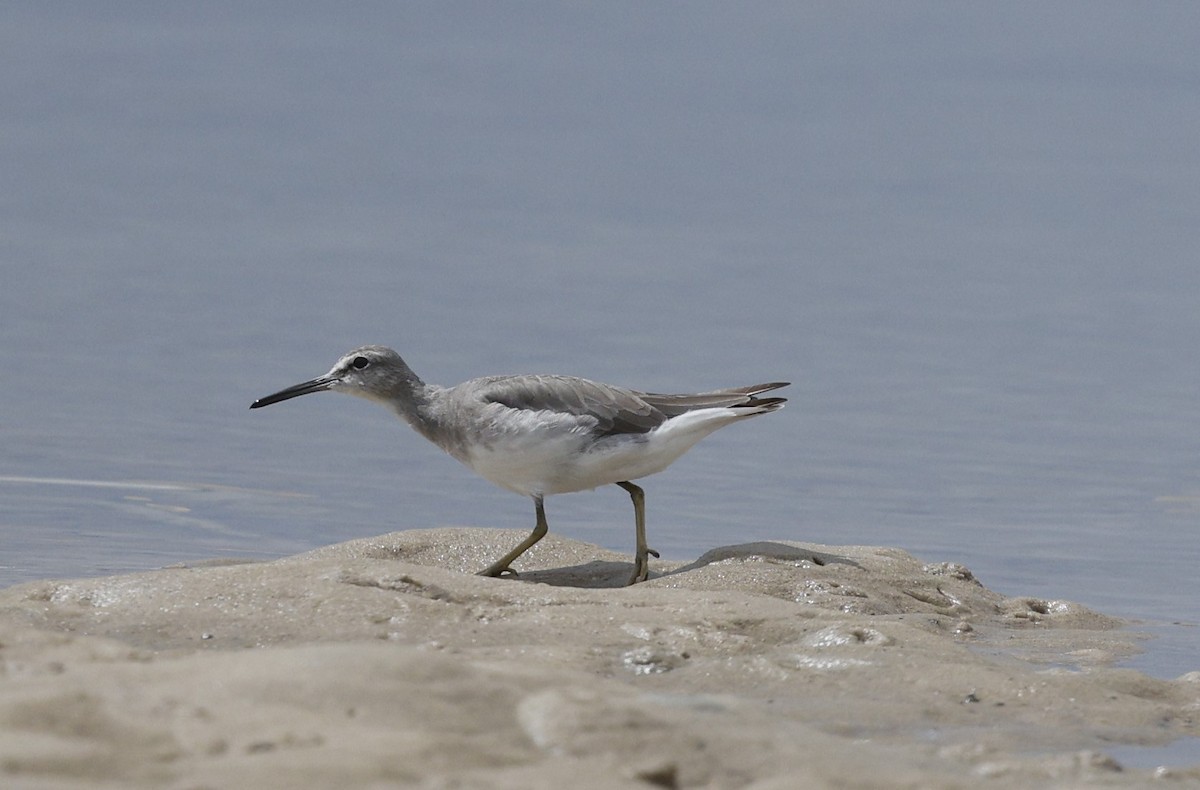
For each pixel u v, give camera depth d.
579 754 6.37
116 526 15.23
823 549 12.66
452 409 12.77
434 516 16.62
